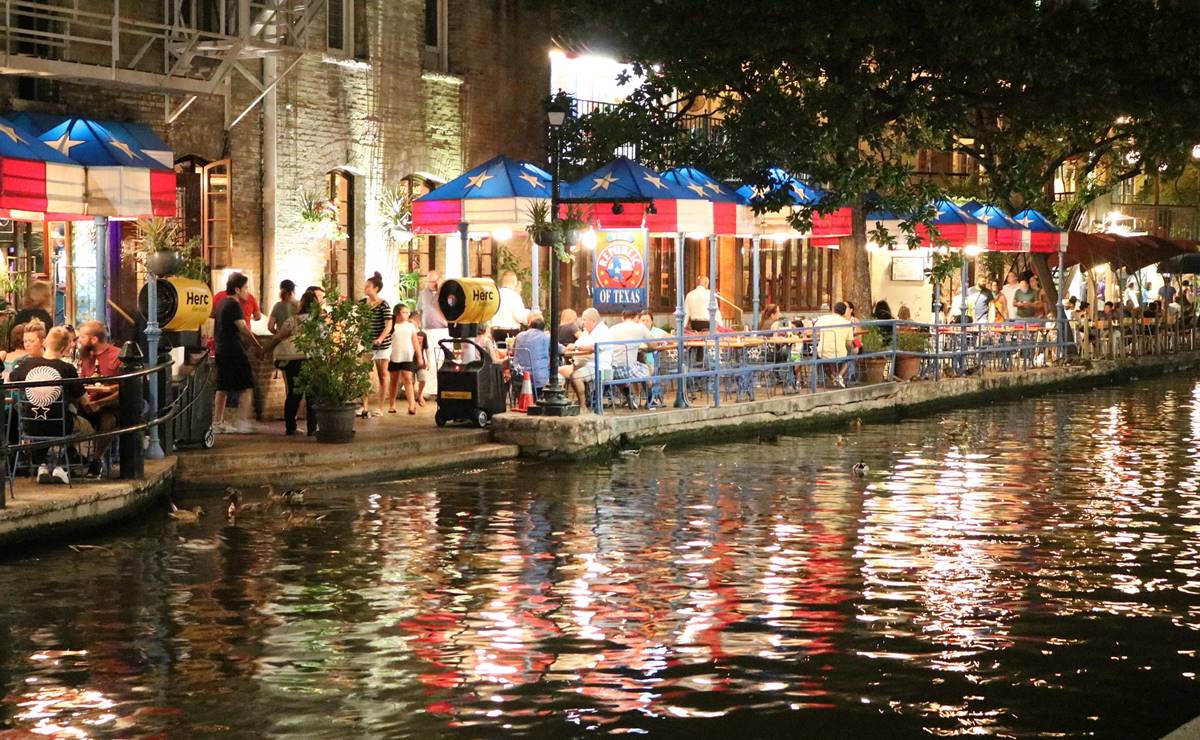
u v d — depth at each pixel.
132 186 20.72
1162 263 53.03
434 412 27.09
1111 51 33.38
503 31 36.62
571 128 37.28
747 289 44.78
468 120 35.69
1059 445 27.14
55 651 12.57
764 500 20.45
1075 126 37.34
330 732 10.68
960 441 27.78
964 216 37.53
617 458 24.69
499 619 13.74
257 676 11.95
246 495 20.03
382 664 12.29
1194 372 47.78
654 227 27.52
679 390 27.89
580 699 11.43
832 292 49.53
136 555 16.20
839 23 32.44
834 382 32.59
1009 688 11.81
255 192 30.25
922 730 10.82
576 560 16.31
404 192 33.97
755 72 35.84
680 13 34.03
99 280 22.38
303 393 22.59
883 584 15.28
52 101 26.03
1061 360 42.78
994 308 47.41
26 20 25.59
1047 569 16.08
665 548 17.00
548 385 25.08
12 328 21.02
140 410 18.55
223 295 24.92
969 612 14.16
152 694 11.47
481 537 17.52
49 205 19.56
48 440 17.14
